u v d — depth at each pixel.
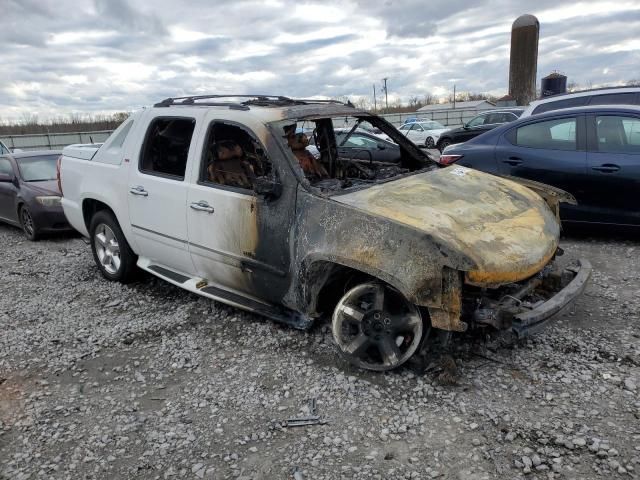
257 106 4.55
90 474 2.94
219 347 4.30
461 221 3.63
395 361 3.59
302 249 3.81
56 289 5.95
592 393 3.37
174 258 5.00
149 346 4.41
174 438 3.20
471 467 2.80
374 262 3.41
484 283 3.27
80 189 5.92
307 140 5.21
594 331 4.19
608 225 6.25
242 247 4.25
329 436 3.12
